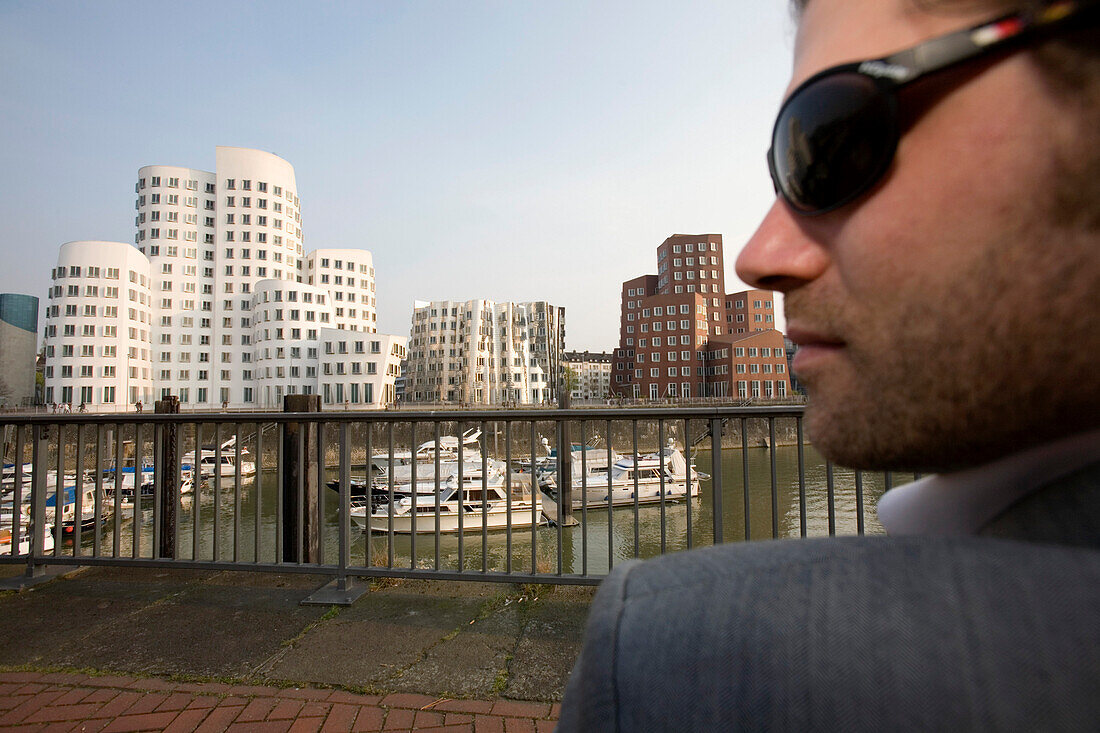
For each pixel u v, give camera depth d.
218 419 3.66
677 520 16.95
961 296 0.28
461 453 3.39
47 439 3.77
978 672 0.18
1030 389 0.26
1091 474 0.25
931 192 0.29
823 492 19.02
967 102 0.28
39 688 2.33
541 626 2.88
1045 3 0.25
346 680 2.38
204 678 2.41
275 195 70.69
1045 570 0.20
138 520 3.73
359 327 74.44
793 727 0.22
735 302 83.62
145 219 65.06
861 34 0.35
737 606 0.27
